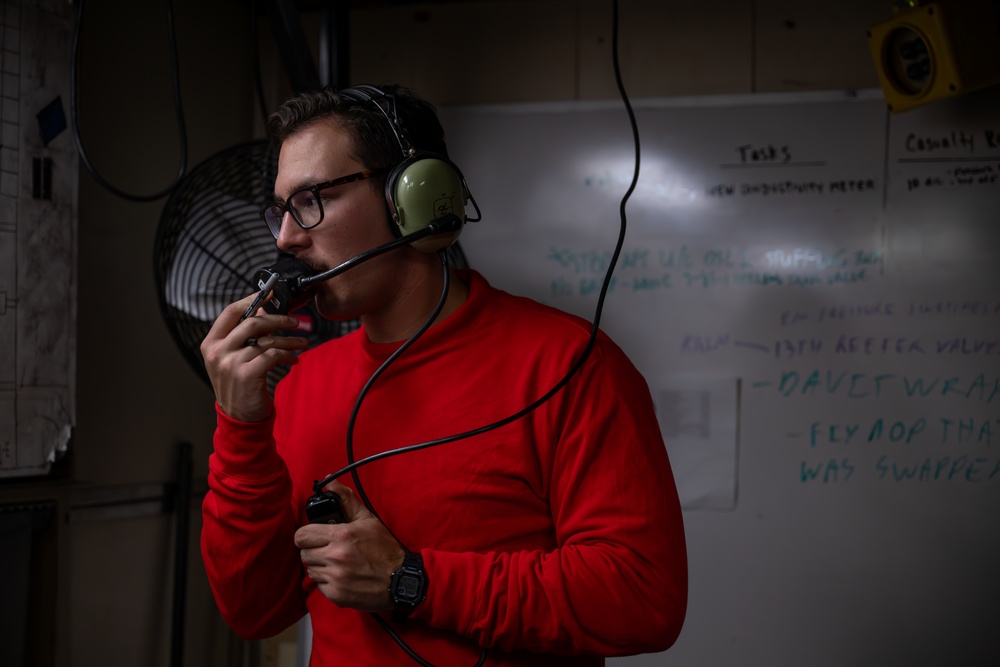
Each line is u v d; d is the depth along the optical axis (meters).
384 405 0.94
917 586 1.96
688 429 2.07
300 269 0.89
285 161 0.92
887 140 2.03
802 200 2.06
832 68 2.09
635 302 2.11
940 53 1.76
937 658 1.94
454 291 1.00
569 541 0.86
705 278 2.09
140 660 1.89
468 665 0.87
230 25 2.23
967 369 1.97
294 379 1.08
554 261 2.15
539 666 0.88
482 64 2.24
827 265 2.04
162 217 1.43
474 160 2.20
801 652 1.99
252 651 2.23
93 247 1.76
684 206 2.10
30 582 1.60
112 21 1.81
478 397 0.91
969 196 1.99
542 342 0.93
